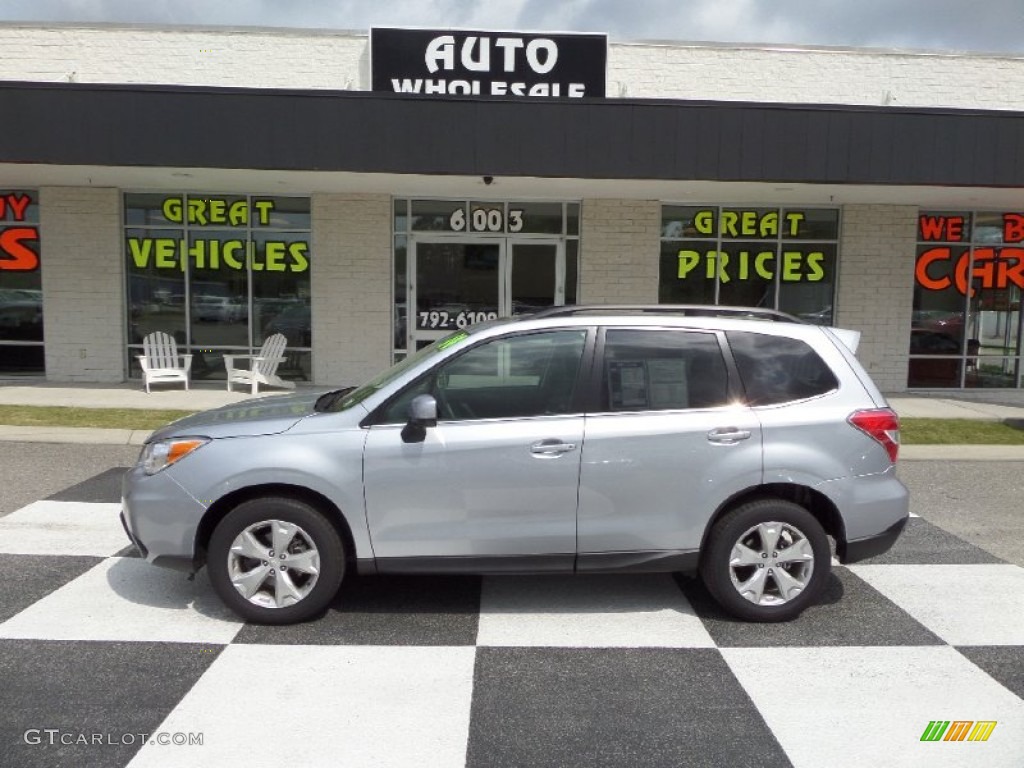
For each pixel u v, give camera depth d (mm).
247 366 13664
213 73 12883
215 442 4531
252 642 4348
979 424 11328
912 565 5793
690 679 4012
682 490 4555
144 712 3623
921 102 13344
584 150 10469
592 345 4691
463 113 10367
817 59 13219
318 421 4578
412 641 4402
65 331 13477
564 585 5285
